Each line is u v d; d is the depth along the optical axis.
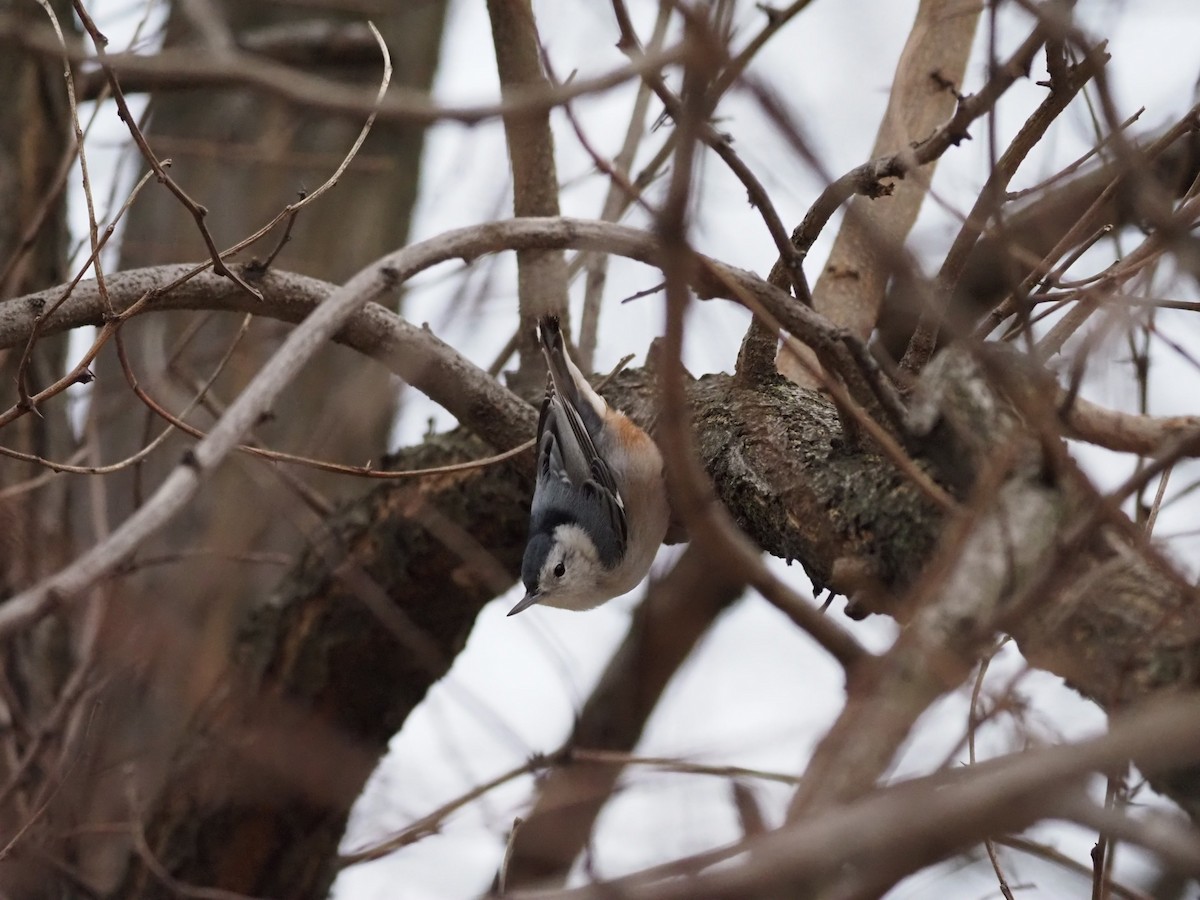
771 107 4.69
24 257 11.06
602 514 10.76
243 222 15.15
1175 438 6.15
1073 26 5.11
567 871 10.14
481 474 10.34
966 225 6.90
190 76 10.21
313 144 15.50
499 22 8.85
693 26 4.38
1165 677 5.30
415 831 9.77
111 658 10.95
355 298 6.46
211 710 10.95
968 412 5.93
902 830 3.40
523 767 9.35
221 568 13.78
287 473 11.16
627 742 13.18
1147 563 5.34
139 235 15.12
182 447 14.14
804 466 7.66
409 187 16.25
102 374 14.66
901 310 10.24
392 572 10.45
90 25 6.70
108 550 4.45
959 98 7.21
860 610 6.93
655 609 13.25
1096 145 6.96
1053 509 5.09
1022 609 4.54
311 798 10.62
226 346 14.29
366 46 14.27
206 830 10.83
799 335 7.32
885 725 4.09
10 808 10.30
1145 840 3.53
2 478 11.09
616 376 11.13
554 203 9.62
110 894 11.01
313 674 10.70
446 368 9.21
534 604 10.57
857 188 7.13
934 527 6.68
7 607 4.30
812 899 3.50
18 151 11.14
